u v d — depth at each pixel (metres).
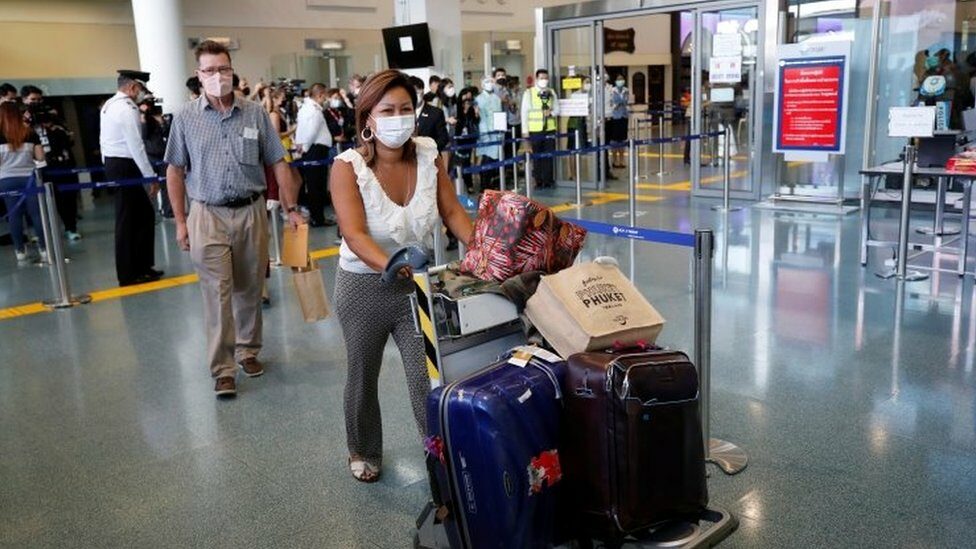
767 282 5.61
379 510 2.84
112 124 6.31
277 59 15.29
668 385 2.13
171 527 2.79
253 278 4.12
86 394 4.11
